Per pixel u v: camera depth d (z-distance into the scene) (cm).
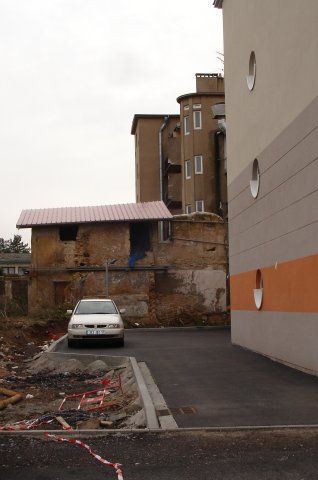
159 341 2127
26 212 3341
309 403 833
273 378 1079
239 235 1683
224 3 1845
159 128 4906
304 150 1131
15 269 6612
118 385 1166
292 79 1199
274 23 1317
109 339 1869
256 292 1509
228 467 555
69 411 922
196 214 3231
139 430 695
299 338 1171
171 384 1040
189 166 4228
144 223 3209
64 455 611
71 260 3122
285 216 1252
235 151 1716
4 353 1917
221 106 3962
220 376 1127
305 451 598
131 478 531
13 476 541
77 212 3297
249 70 1554
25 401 1055
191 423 727
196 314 3152
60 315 2834
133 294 3100
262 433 673
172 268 3162
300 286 1160
